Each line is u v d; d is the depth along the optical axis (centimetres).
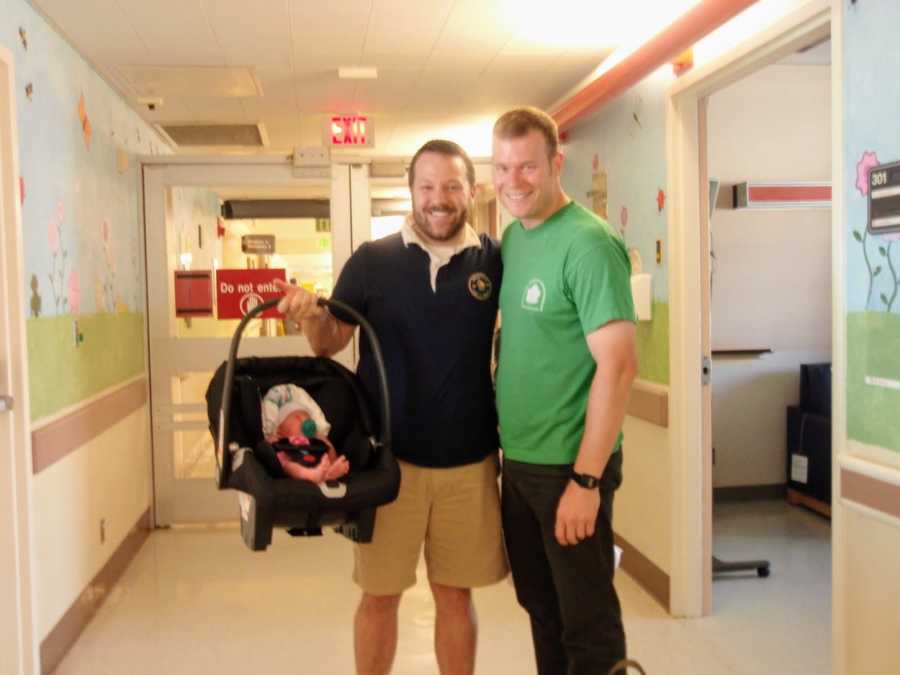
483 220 514
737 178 465
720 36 267
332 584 356
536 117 175
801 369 465
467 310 195
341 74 371
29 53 273
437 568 205
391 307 196
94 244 347
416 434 196
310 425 176
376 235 552
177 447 453
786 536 412
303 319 180
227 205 632
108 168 378
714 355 472
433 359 194
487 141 564
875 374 191
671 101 299
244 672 270
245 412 171
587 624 180
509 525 196
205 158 439
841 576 204
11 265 245
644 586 341
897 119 180
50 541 275
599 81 326
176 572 374
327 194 585
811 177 468
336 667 273
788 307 476
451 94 423
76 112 326
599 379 167
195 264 554
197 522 454
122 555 376
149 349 441
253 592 347
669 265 306
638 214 340
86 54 336
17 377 247
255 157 443
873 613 193
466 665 209
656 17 298
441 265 195
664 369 317
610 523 184
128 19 295
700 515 306
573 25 314
